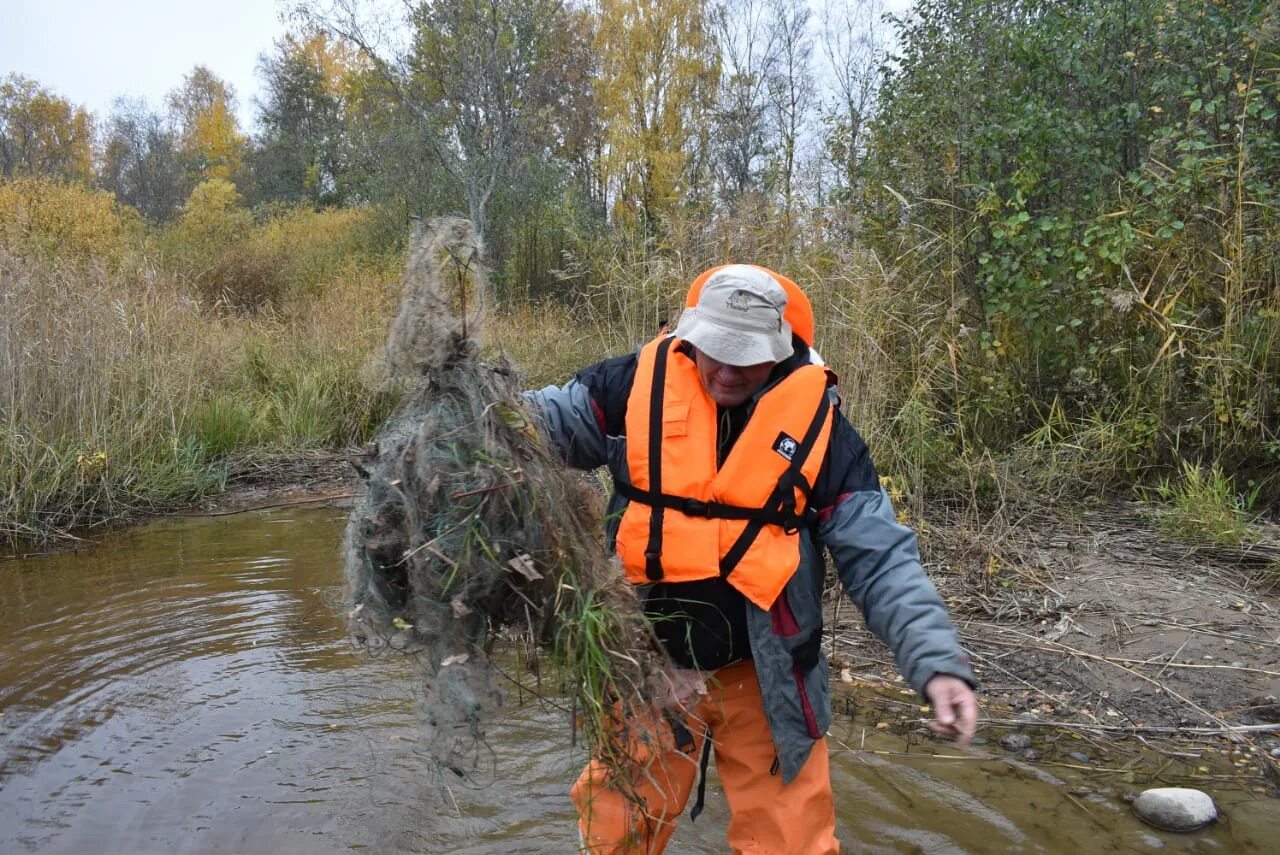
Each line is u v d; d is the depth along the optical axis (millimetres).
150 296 8664
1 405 6805
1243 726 3621
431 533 1955
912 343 6293
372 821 3121
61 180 16219
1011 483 5805
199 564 5715
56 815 3115
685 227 6891
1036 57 7480
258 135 34562
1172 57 7145
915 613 1999
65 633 4637
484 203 15875
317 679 4141
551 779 3381
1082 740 3604
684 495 2119
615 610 2016
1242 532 5094
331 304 11656
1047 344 6648
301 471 8109
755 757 2215
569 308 10094
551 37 17359
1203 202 6188
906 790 3291
